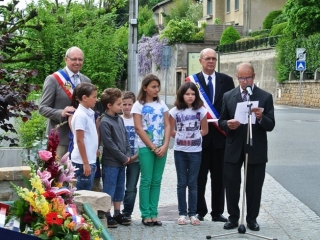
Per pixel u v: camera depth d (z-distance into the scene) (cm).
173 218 934
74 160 812
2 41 796
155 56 5794
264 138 859
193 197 895
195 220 891
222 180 916
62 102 867
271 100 862
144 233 845
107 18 1631
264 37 4519
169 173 1289
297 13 3862
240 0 5603
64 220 515
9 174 725
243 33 5469
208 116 912
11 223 528
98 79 1528
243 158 865
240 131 859
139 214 971
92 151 816
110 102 857
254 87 866
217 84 924
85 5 1675
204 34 5531
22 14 1399
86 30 1564
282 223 901
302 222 907
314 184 1162
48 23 1513
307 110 3178
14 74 772
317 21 3875
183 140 887
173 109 895
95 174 895
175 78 5447
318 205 1006
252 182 864
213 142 910
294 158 1459
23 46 1330
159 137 876
